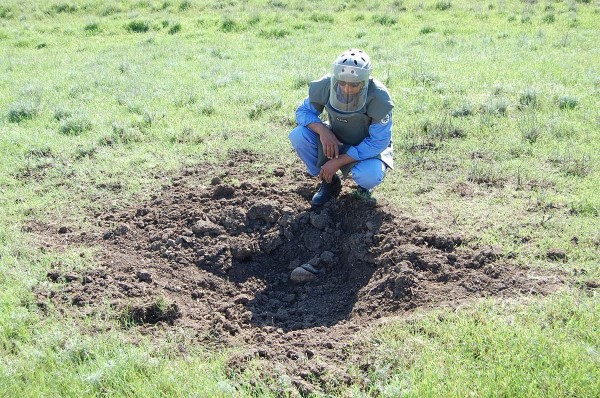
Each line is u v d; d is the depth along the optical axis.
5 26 16.80
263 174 6.24
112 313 4.28
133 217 5.63
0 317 4.17
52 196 6.09
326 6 17.36
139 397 3.47
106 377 3.60
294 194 5.77
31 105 8.54
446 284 4.38
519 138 6.88
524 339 3.63
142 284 4.66
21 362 3.75
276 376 3.60
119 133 7.54
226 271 5.06
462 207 5.35
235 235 5.37
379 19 15.63
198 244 5.23
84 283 4.66
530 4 16.44
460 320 3.87
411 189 5.75
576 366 3.41
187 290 4.77
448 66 10.26
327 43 13.22
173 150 6.99
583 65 10.03
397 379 3.45
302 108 5.34
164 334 4.12
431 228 4.94
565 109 7.74
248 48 13.21
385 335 3.86
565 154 6.37
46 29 16.28
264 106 8.27
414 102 8.26
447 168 6.22
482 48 11.87
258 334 4.18
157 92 9.30
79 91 9.61
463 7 16.66
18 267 4.80
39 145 7.28
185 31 15.55
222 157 6.70
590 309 3.89
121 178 6.37
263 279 5.09
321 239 5.29
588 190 5.55
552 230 4.89
